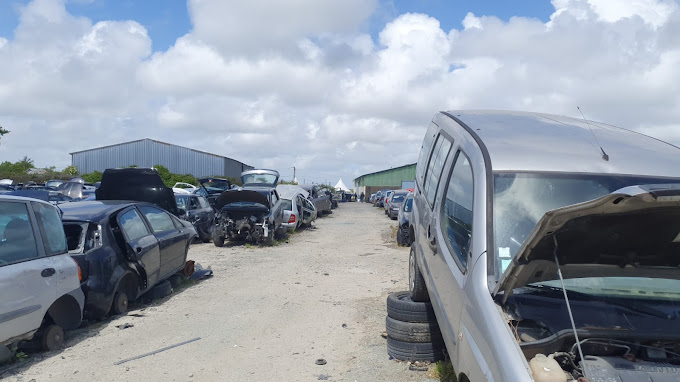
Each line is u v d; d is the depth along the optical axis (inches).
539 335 137.5
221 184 1085.1
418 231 251.3
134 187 472.7
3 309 218.4
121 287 326.0
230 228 661.3
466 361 145.8
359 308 338.6
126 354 254.1
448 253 183.8
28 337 234.8
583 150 179.6
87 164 2209.6
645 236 133.3
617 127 217.3
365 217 1284.4
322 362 240.8
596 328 136.4
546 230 126.1
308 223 949.8
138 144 2214.6
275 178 1029.2
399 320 243.1
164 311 332.2
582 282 154.5
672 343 135.0
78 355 252.7
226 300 362.3
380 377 223.8
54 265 250.7
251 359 247.3
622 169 170.7
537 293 150.7
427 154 273.3
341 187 3297.2
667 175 168.4
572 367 129.4
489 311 138.1
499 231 157.4
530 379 115.9
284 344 268.7
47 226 259.6
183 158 2235.5
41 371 232.1
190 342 271.7
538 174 168.9
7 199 240.2
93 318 300.5
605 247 137.8
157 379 223.5
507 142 184.9
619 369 126.4
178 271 401.4
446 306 178.7
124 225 331.0
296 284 418.3
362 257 572.4
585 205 118.1
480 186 168.6
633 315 143.9
